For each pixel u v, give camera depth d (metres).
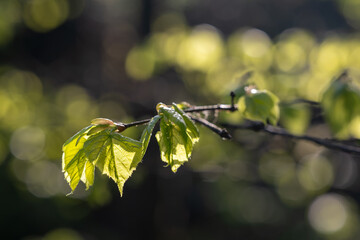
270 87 4.68
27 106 7.39
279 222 10.34
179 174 7.36
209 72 5.75
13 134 6.95
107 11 11.27
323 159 8.58
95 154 1.69
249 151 6.99
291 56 5.55
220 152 6.48
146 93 7.39
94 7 11.12
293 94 4.62
